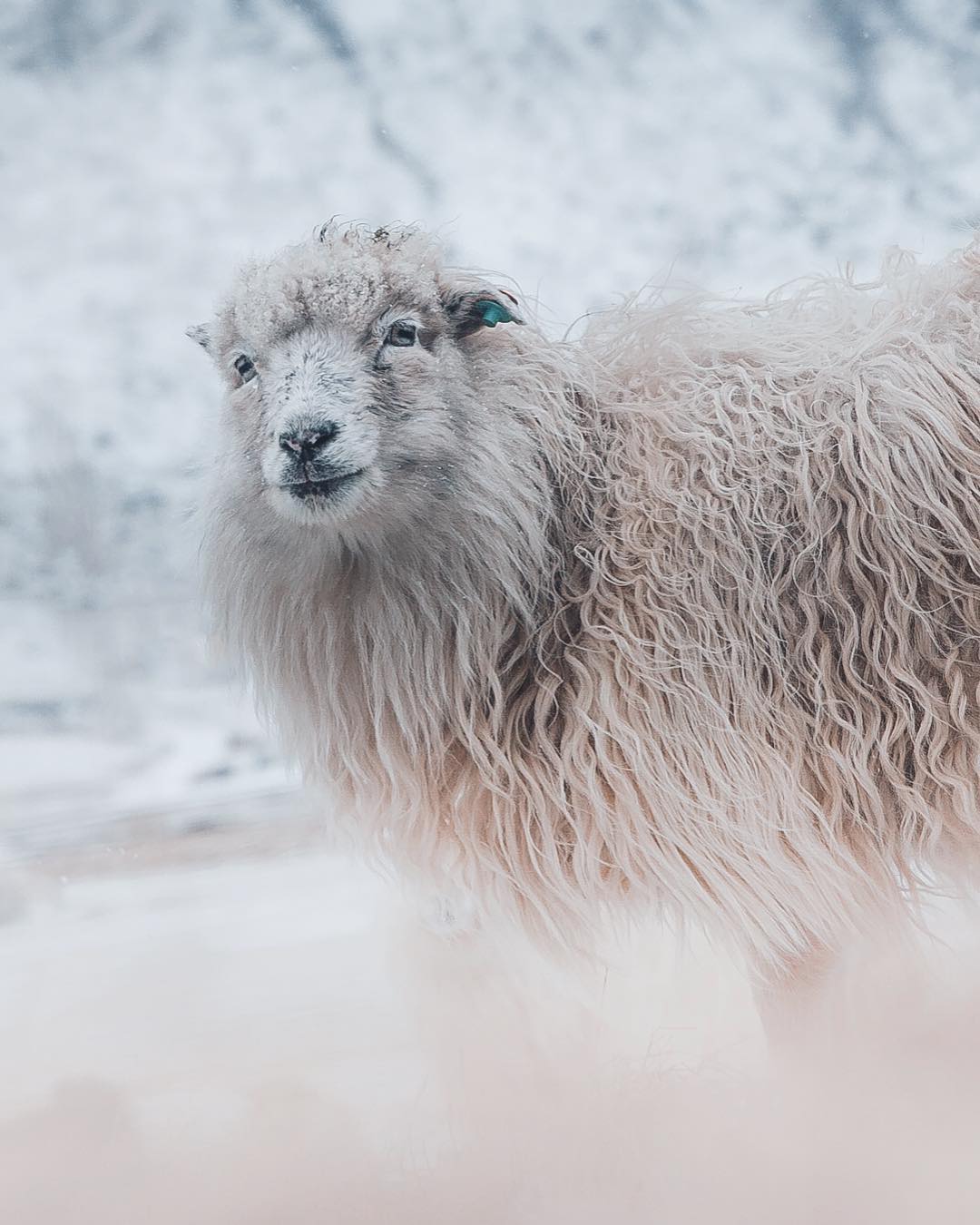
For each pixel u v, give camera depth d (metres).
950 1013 3.47
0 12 52.16
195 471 3.82
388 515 3.32
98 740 15.18
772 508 3.35
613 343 3.69
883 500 3.30
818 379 3.46
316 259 3.41
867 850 3.33
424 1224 2.55
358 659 3.46
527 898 3.40
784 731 3.29
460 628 3.35
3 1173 2.77
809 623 3.29
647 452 3.45
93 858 8.09
